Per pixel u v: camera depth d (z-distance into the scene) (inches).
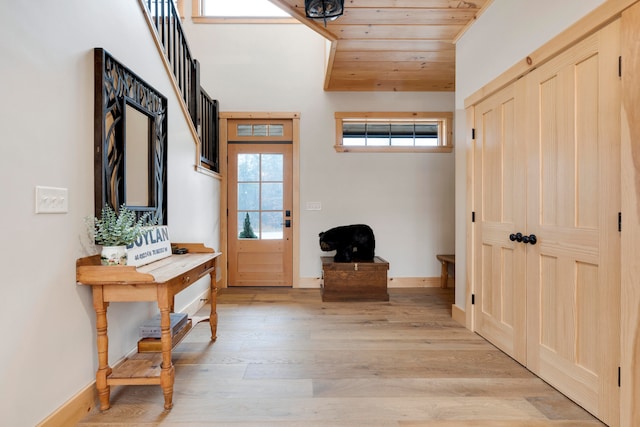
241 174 173.2
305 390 73.9
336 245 151.3
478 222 105.7
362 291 147.3
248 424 62.3
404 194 174.2
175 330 83.0
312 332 109.2
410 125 177.9
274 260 173.5
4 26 48.8
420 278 174.1
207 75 171.0
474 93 106.0
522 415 64.9
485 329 102.6
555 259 73.6
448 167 174.6
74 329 62.9
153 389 74.5
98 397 68.2
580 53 66.2
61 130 59.8
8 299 49.7
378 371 82.6
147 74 93.0
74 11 63.2
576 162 67.6
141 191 88.3
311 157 172.2
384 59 136.7
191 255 96.9
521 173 84.5
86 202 66.4
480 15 102.6
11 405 50.3
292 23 171.8
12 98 50.1
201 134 145.1
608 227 60.2
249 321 120.0
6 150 49.1
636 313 55.0
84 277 63.2
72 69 62.7
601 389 62.1
